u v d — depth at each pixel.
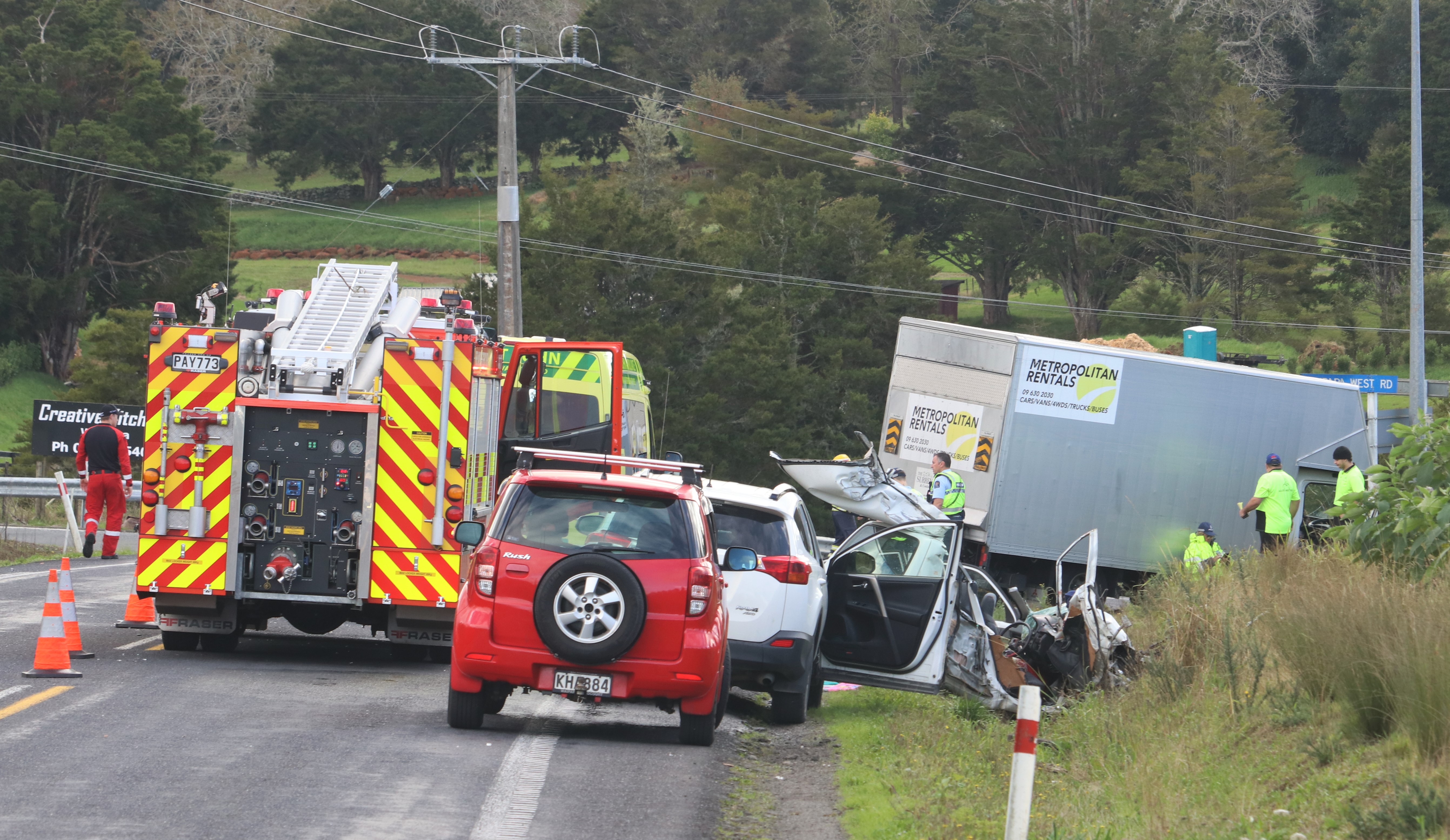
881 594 33.59
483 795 21.47
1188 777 23.41
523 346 44.88
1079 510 60.28
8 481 74.88
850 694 37.97
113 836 17.97
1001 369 59.69
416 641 34.69
